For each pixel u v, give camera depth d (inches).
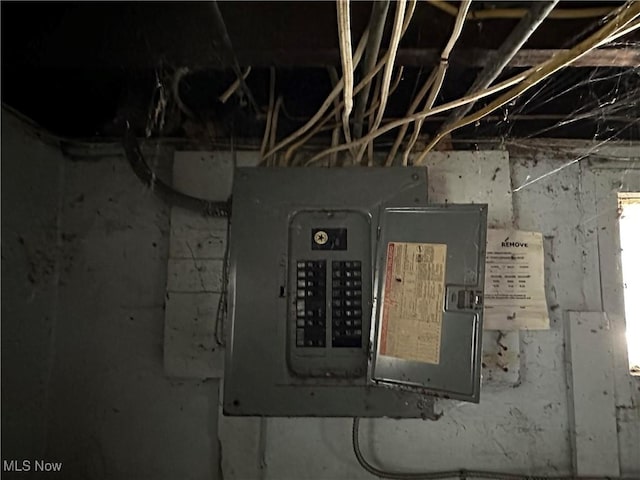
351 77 27.2
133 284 47.8
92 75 36.4
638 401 45.3
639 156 48.3
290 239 39.5
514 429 45.5
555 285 47.1
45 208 46.4
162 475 45.4
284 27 32.2
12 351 41.8
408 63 33.1
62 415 46.2
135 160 42.7
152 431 45.9
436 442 45.6
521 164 48.7
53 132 47.6
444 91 40.4
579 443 44.6
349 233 39.3
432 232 37.3
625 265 47.4
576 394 45.2
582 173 48.5
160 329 47.1
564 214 47.9
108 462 45.6
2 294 40.7
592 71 37.7
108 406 46.3
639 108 42.6
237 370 38.0
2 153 40.8
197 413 46.1
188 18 32.3
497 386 45.9
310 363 38.1
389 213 38.5
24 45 33.1
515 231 46.2
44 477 45.1
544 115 44.1
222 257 46.5
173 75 36.4
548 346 46.4
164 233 48.3
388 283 37.5
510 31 31.0
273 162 45.7
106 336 47.2
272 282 38.9
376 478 45.0
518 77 29.4
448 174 47.3
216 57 32.9
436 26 31.5
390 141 47.1
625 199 48.3
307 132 45.0
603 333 45.8
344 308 38.5
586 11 30.6
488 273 45.7
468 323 35.5
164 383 46.5
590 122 45.2
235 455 44.9
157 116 44.4
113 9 33.0
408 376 36.2
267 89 42.3
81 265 48.0
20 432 42.6
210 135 48.5
